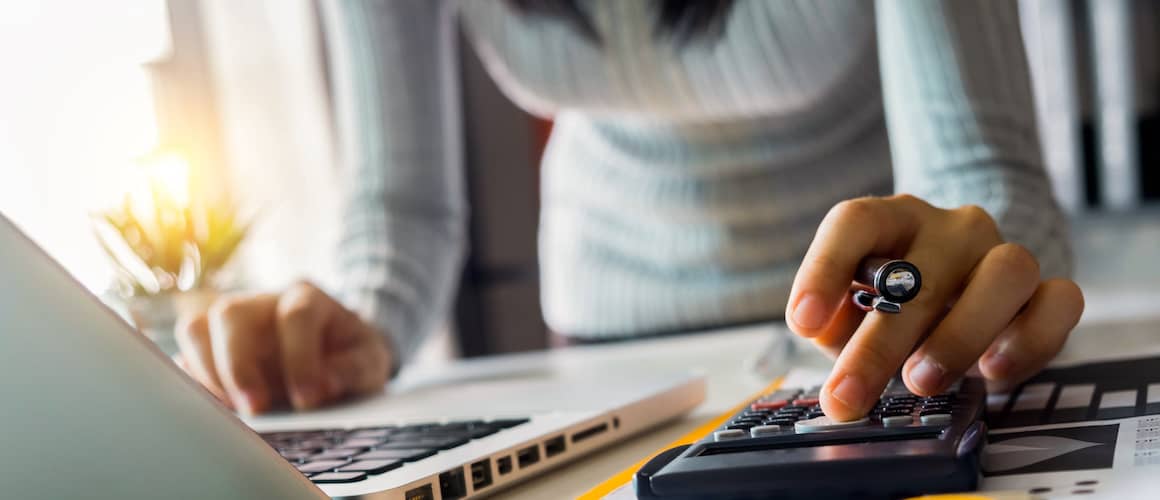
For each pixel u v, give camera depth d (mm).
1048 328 460
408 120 1056
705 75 1020
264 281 2352
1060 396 466
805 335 407
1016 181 662
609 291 1220
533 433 456
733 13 973
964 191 670
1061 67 2090
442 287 1065
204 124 2297
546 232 1376
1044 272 639
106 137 2152
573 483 432
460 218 1133
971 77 675
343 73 1086
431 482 384
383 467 398
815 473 316
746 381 694
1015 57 703
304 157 2363
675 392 562
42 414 270
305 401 745
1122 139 2064
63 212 2070
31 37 2096
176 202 979
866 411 380
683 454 358
